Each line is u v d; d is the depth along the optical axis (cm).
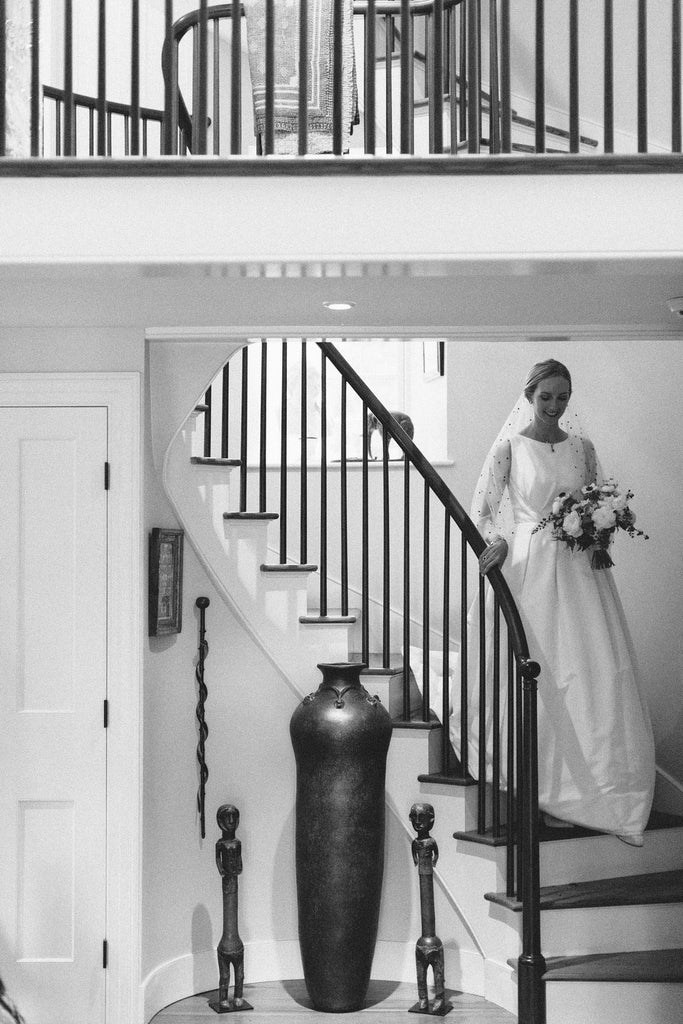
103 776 407
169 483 436
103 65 308
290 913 463
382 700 466
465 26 496
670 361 511
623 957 415
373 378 638
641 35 301
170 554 432
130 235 288
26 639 409
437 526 580
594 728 448
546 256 287
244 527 453
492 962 436
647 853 459
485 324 411
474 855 445
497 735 440
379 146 612
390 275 307
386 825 466
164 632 429
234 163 286
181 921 443
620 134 547
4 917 403
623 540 530
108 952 403
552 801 447
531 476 468
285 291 346
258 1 409
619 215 287
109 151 324
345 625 459
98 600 410
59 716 408
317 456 630
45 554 411
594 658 454
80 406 412
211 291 345
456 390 584
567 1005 400
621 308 379
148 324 408
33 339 413
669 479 510
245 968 457
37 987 402
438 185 288
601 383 541
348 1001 421
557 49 560
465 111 514
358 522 592
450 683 498
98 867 405
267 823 462
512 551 466
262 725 462
